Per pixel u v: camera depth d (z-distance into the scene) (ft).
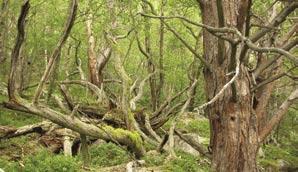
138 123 59.93
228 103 23.38
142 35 84.02
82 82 62.34
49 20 70.33
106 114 55.67
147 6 70.33
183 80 83.51
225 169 23.40
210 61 24.40
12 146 47.24
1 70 79.82
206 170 45.80
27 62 79.05
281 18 20.38
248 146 23.30
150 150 51.93
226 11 22.99
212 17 24.59
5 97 58.08
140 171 42.04
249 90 23.41
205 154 26.66
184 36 75.66
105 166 44.96
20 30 25.67
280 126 93.25
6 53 77.15
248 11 22.30
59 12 70.33
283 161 71.56
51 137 50.85
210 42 24.57
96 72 73.36
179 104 64.44
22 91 64.90
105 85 76.18
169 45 90.79
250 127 23.48
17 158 43.70
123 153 46.88
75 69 92.99
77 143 51.98
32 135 51.62
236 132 23.27
